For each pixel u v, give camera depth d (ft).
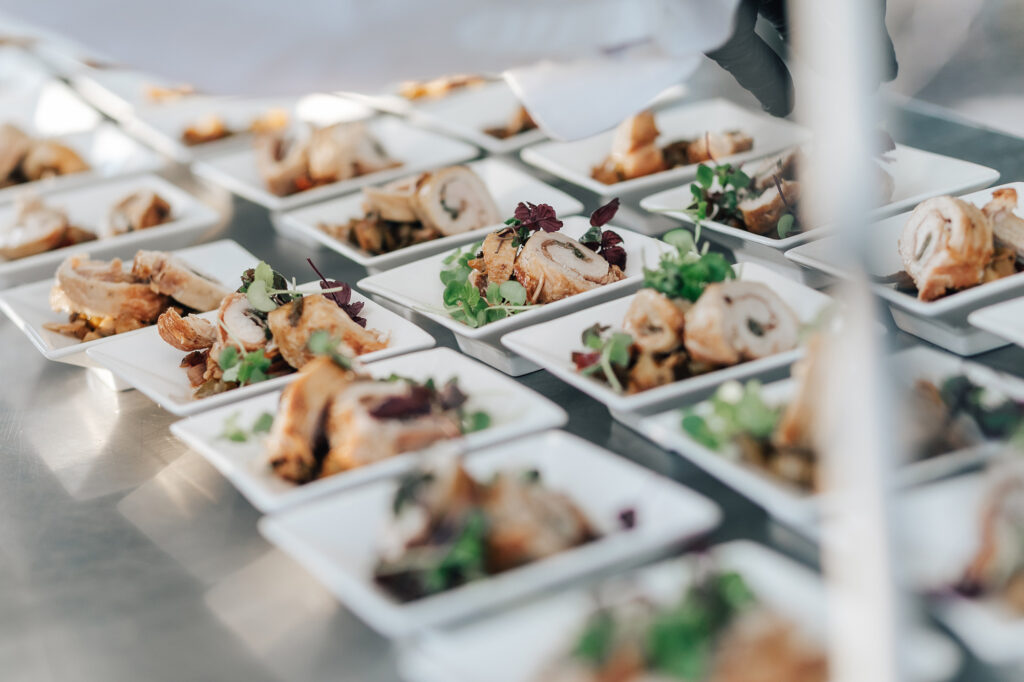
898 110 4.83
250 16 3.44
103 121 5.86
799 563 3.26
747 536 3.33
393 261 4.30
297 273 4.40
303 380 3.49
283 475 3.49
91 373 4.11
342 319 3.86
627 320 3.69
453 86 5.57
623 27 3.54
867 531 2.77
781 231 4.07
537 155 4.74
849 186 2.81
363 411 3.47
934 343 3.72
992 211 3.78
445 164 4.89
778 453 3.33
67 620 3.37
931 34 5.40
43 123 5.97
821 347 3.31
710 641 3.09
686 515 3.24
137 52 3.43
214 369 3.89
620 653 3.09
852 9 2.78
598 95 3.74
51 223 4.72
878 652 2.72
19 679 3.28
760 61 4.09
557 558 3.22
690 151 4.63
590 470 3.36
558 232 4.05
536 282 3.96
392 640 3.25
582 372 3.65
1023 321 3.55
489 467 3.39
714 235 4.24
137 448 3.79
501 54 3.54
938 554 3.15
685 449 3.37
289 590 3.37
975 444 3.32
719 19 3.54
